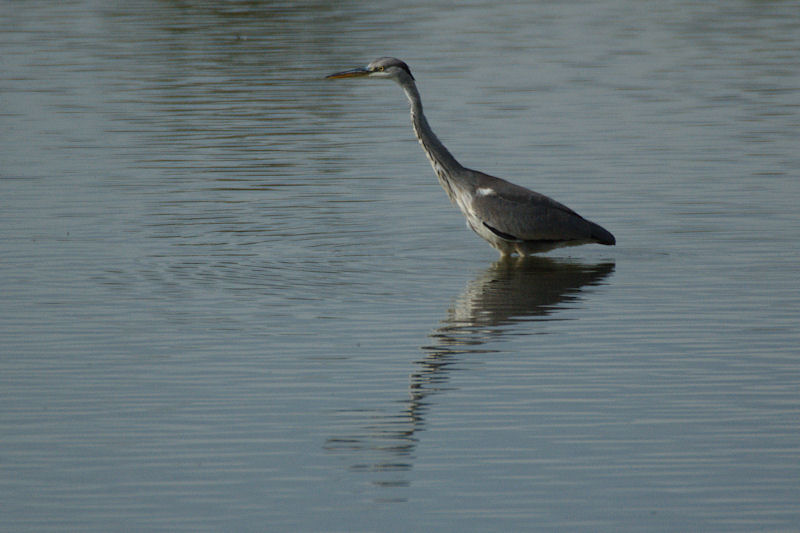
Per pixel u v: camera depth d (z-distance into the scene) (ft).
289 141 78.84
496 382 38.91
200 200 64.75
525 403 37.09
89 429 35.32
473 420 35.78
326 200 64.95
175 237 57.98
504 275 52.49
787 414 35.88
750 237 57.36
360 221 61.16
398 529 29.35
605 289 49.96
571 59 105.81
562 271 53.06
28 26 122.42
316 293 49.42
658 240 57.31
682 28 121.49
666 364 40.42
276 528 29.40
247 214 62.08
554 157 73.31
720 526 29.32
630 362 40.65
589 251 56.49
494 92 92.73
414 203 64.54
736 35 117.08
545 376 39.42
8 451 33.78
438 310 47.03
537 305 47.73
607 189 66.23
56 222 60.44
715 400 37.09
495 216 54.70
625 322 45.24
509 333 44.14
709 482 31.58
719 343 42.52
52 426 35.55
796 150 74.23
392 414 36.32
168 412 36.58
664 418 35.73
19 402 37.37
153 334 43.96
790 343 42.37
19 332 44.16
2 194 65.92
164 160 73.77
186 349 42.32
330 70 101.09
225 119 85.10
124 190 66.74
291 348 42.39
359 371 40.04
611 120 83.51
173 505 30.58
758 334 43.45
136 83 96.63
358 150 76.43
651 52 108.99
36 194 65.92
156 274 51.90
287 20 124.57
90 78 98.32
